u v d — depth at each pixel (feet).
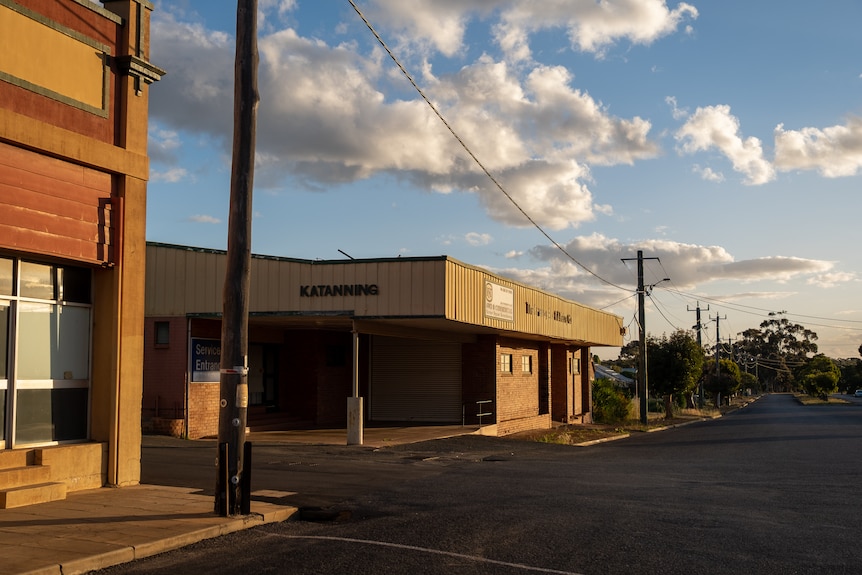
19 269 35.09
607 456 70.59
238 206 32.83
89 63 37.50
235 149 33.06
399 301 69.26
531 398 111.45
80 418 38.14
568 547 28.32
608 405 151.53
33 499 32.94
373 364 97.50
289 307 71.72
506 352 100.94
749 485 48.26
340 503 37.06
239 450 32.07
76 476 36.40
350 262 70.85
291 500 36.94
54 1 35.86
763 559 27.07
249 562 25.22
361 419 67.41
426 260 69.05
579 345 137.49
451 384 94.73
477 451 67.87
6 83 33.19
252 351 85.66
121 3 39.91
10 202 33.19
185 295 74.33
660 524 33.22
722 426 133.49
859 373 497.46
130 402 39.09
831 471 57.41
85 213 36.96
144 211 40.19
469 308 74.64
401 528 31.32
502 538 29.66
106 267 38.50
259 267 72.74
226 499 31.55
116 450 38.24
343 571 24.26
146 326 75.05
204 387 75.77
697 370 172.35
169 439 69.21
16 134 33.04
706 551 28.12
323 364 90.68
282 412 88.53
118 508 32.55
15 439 34.81
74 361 37.99
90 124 37.42
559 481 47.88
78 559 23.72
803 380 422.00
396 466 53.21
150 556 25.96
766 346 503.61
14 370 34.76
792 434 103.71
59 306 37.24
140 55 39.99
